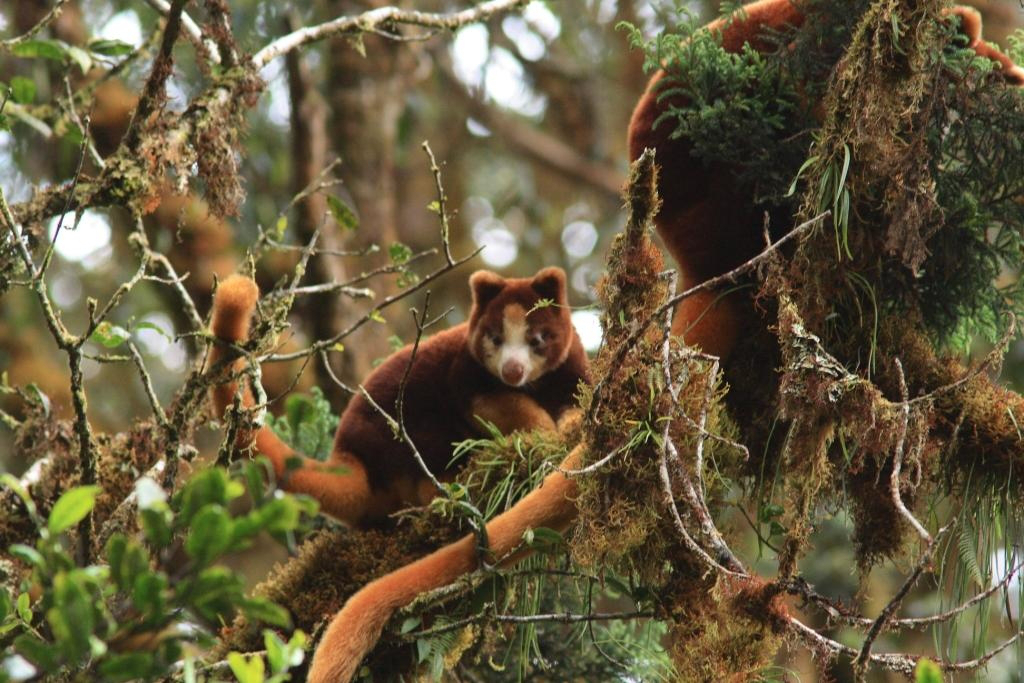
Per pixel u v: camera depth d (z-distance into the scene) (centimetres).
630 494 656
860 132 655
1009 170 723
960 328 779
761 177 755
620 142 1959
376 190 1574
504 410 862
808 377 630
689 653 647
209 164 802
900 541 729
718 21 809
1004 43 1348
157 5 837
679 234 801
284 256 1439
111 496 759
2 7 1368
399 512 780
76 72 1209
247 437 714
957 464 724
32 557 433
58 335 651
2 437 1290
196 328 768
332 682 641
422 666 739
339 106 1588
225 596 436
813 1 738
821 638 600
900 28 649
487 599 708
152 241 1325
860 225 688
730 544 718
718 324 766
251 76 821
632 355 651
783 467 731
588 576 703
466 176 1998
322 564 792
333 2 1579
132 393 1662
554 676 870
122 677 438
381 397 858
